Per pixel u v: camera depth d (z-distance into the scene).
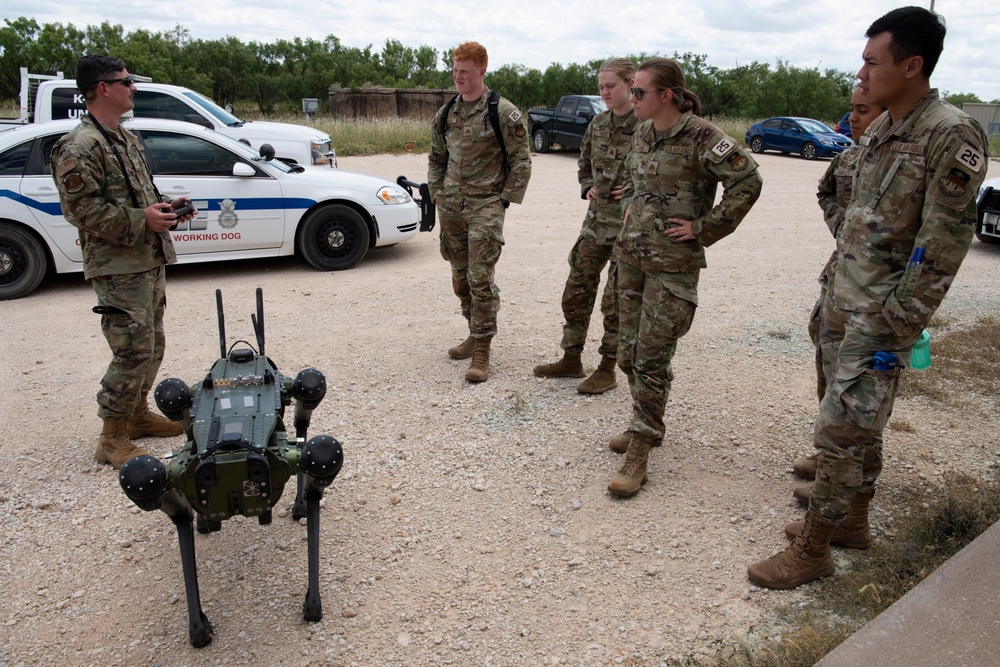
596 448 4.27
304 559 3.34
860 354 2.89
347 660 2.79
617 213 4.46
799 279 8.17
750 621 2.96
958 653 2.55
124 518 3.66
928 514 3.60
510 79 39.25
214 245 7.78
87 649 2.85
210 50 37.88
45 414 4.71
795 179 18.34
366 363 5.53
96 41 33.75
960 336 6.04
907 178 2.74
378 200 8.41
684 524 3.58
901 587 3.09
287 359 5.59
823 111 39.62
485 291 5.10
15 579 3.23
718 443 4.32
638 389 3.77
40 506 3.74
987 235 9.80
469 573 3.26
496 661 2.79
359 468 4.08
